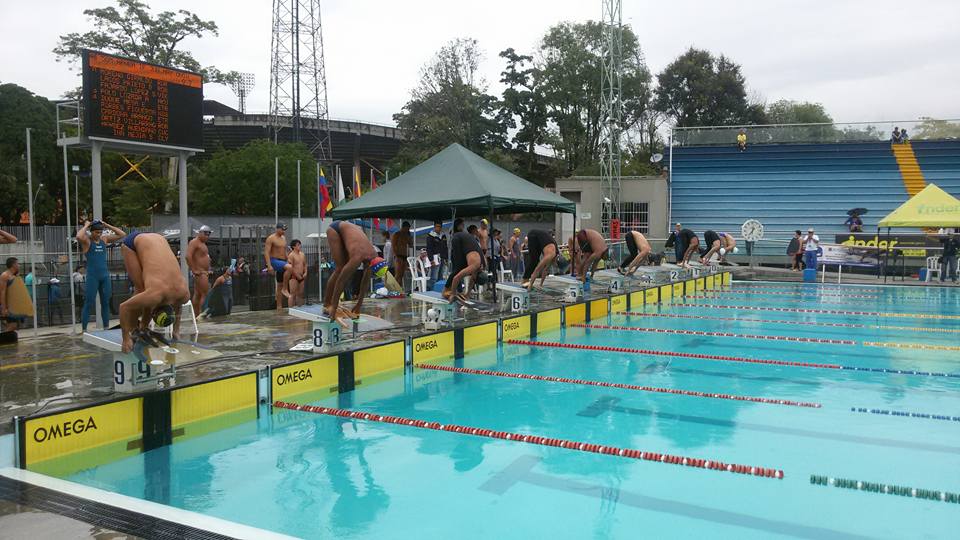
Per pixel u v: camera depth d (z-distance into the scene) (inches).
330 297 289.4
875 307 582.6
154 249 213.3
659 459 191.8
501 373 311.9
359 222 651.5
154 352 244.4
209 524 133.6
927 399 262.8
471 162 473.7
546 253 472.1
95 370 254.1
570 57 1598.2
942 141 1010.7
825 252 853.8
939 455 194.7
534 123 1668.3
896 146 1033.5
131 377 212.8
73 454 185.5
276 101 1551.4
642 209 1146.7
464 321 389.4
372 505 158.6
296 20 1563.7
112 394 215.3
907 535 141.6
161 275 209.5
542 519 150.5
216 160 1213.1
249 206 1168.8
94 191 358.3
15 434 173.2
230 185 1162.6
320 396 267.0
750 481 174.7
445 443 208.1
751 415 239.9
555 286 626.2
